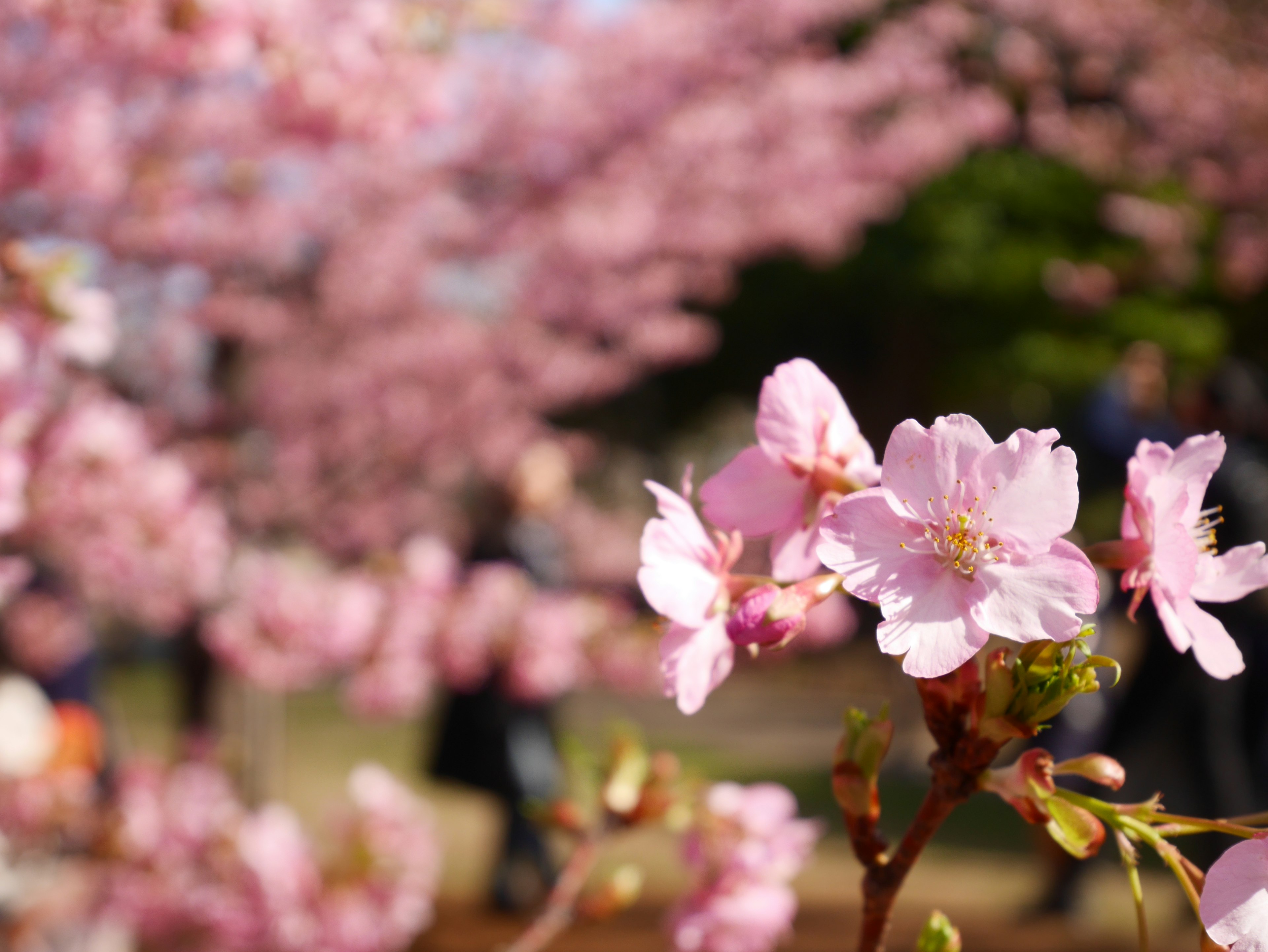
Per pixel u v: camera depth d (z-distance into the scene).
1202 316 13.78
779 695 15.73
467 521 8.74
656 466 20.59
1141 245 13.84
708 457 23.77
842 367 19.12
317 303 7.26
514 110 7.06
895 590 0.80
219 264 6.28
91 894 3.15
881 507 0.82
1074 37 9.84
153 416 6.55
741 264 15.68
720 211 7.93
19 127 3.66
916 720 10.10
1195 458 0.86
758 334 18.50
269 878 2.90
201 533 4.11
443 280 7.90
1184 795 5.06
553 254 7.54
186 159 5.13
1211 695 4.81
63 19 2.70
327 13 3.06
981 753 0.82
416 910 2.96
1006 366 16.11
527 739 5.67
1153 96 9.91
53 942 3.22
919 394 18.73
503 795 5.65
